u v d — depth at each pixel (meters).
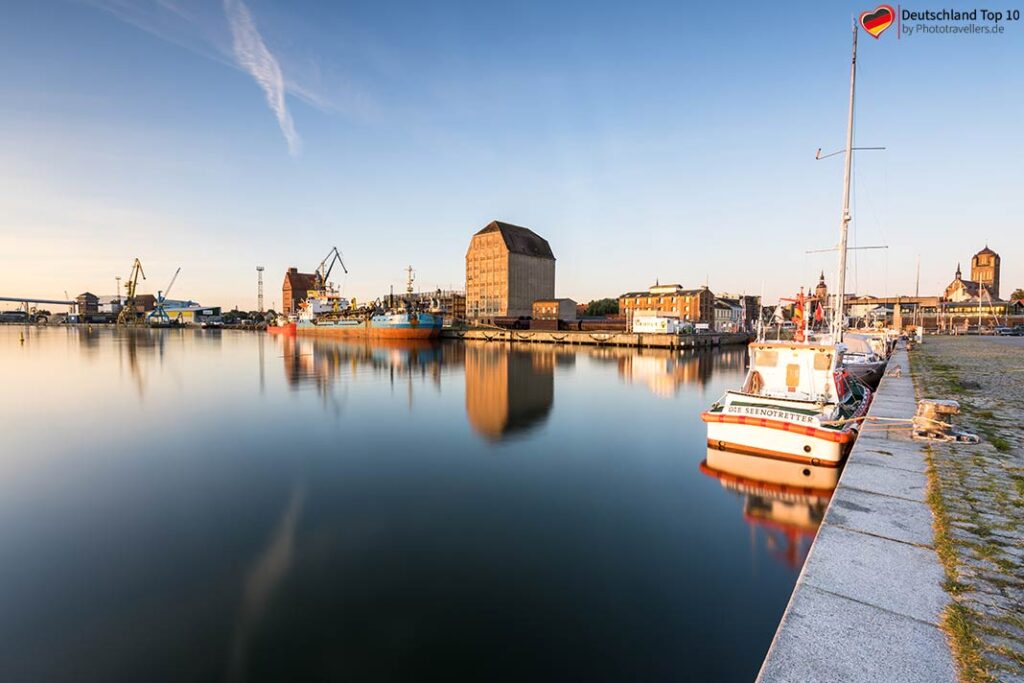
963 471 7.89
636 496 13.95
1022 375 21.08
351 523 12.06
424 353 72.19
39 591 8.82
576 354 73.81
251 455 18.33
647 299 129.12
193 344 89.00
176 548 10.67
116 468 16.61
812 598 4.59
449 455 18.44
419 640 7.51
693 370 51.72
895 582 4.80
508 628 7.82
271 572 9.55
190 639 7.51
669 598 8.73
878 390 17.73
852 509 6.52
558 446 19.84
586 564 10.02
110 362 54.56
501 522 12.14
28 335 123.88
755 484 14.93
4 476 15.72
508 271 138.50
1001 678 3.49
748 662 7.08
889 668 3.70
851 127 19.95
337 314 122.38
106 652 7.19
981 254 150.12
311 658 7.09
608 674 6.83
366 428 23.11
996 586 4.65
